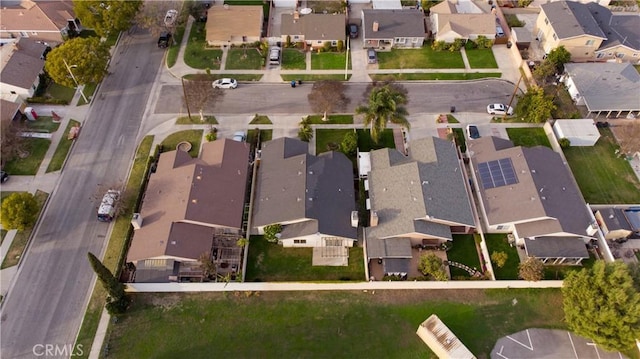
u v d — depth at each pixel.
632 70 81.31
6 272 58.91
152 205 62.78
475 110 79.62
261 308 56.28
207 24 90.75
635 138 70.38
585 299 50.50
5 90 78.44
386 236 59.72
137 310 55.75
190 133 75.69
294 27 90.69
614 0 102.44
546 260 59.91
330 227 59.91
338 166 67.50
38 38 89.88
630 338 47.91
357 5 102.44
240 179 66.19
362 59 89.06
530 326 55.00
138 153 72.75
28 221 61.31
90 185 68.44
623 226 60.84
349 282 57.06
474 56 89.31
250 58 88.75
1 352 52.28
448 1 96.69
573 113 77.88
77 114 78.31
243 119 78.00
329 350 53.09
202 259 56.84
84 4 86.38
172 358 52.22
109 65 87.06
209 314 55.66
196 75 84.56
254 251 61.50
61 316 55.22
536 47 91.94
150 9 90.56
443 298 57.22
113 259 60.47
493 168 66.62
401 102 68.25
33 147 73.00
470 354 50.28
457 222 60.72
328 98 74.12
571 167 71.06
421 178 63.34
